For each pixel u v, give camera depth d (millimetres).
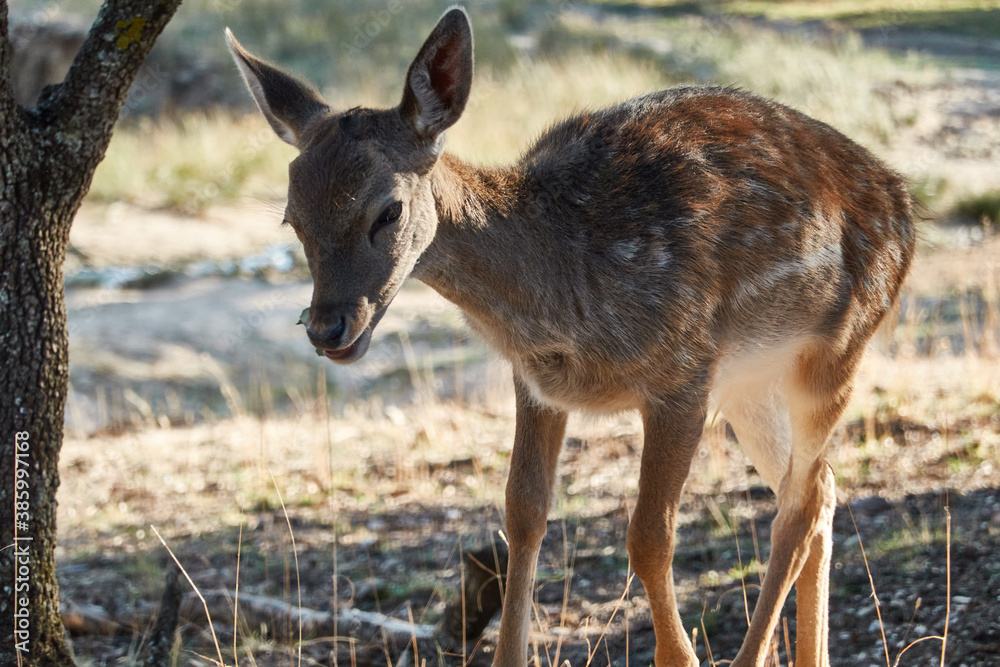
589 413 8070
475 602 8836
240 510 12922
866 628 8828
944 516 10688
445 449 14688
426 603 10109
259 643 9219
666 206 7637
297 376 19625
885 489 11586
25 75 32938
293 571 10945
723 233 7711
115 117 7988
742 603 9523
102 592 10492
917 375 15250
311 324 6914
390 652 9086
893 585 9406
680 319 7547
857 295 8492
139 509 13141
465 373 19078
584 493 12688
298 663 8789
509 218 7566
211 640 9438
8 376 7805
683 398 7676
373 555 11367
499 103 31719
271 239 26641
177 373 19422
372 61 36781
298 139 7695
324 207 6941
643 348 7559
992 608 8625
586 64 34531
